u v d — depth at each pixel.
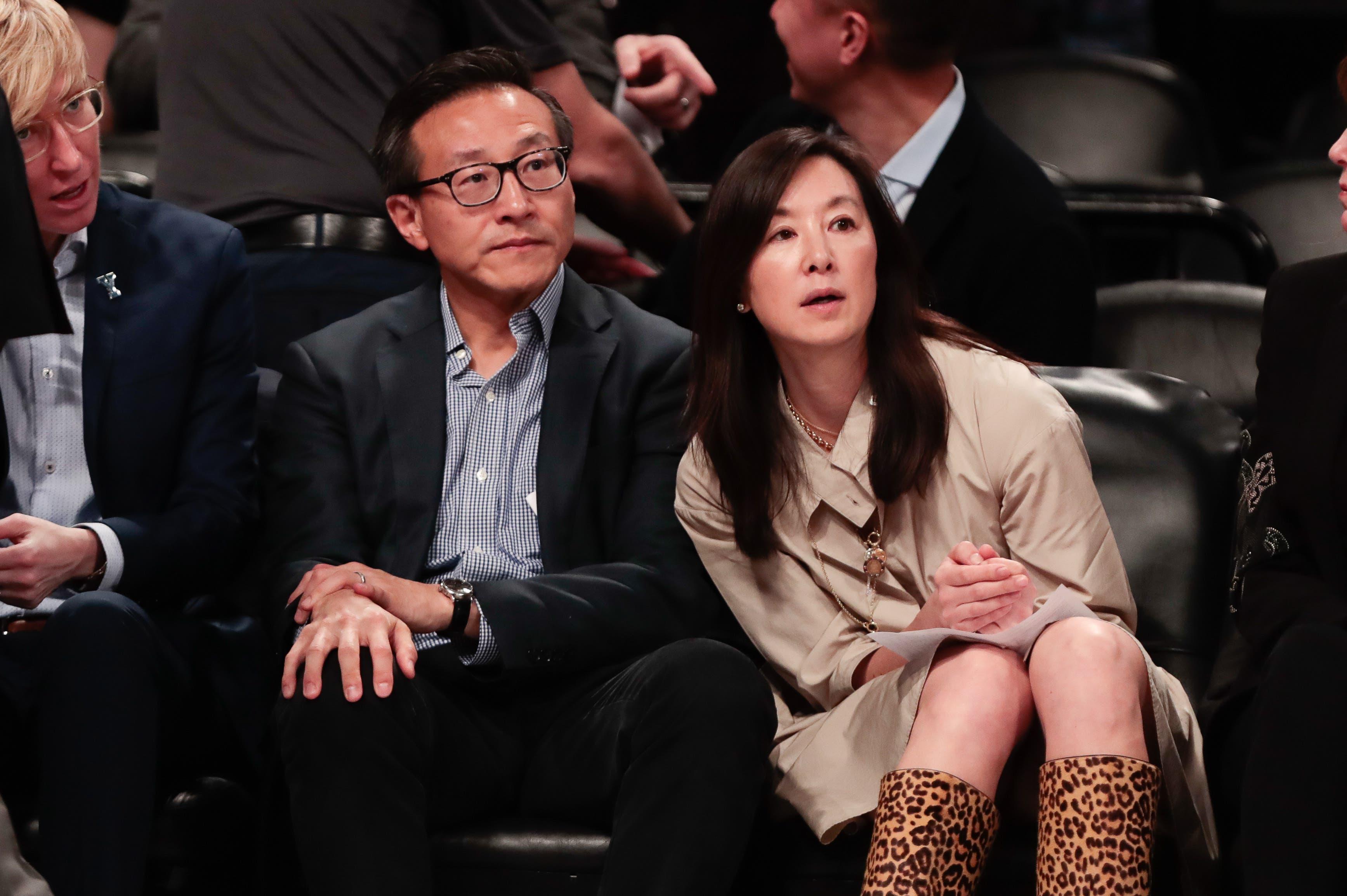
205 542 8.72
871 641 8.20
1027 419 8.11
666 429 8.80
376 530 8.63
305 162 10.66
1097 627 7.34
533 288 8.66
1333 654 7.04
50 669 7.67
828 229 8.02
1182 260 15.46
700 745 7.40
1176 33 21.45
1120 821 6.91
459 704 8.27
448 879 7.86
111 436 8.77
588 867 7.80
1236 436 9.31
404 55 10.83
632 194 11.73
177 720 8.35
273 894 7.95
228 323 9.16
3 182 7.26
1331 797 6.90
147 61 14.48
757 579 8.57
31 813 8.16
